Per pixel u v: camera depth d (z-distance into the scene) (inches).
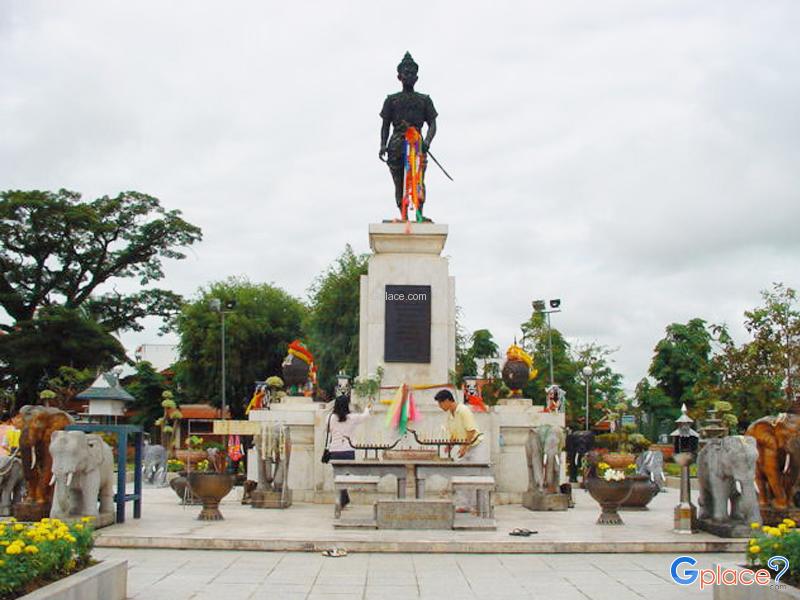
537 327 1566.2
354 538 376.5
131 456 1235.9
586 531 410.0
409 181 618.2
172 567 327.6
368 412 484.4
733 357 979.9
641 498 542.6
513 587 292.7
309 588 289.0
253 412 592.4
